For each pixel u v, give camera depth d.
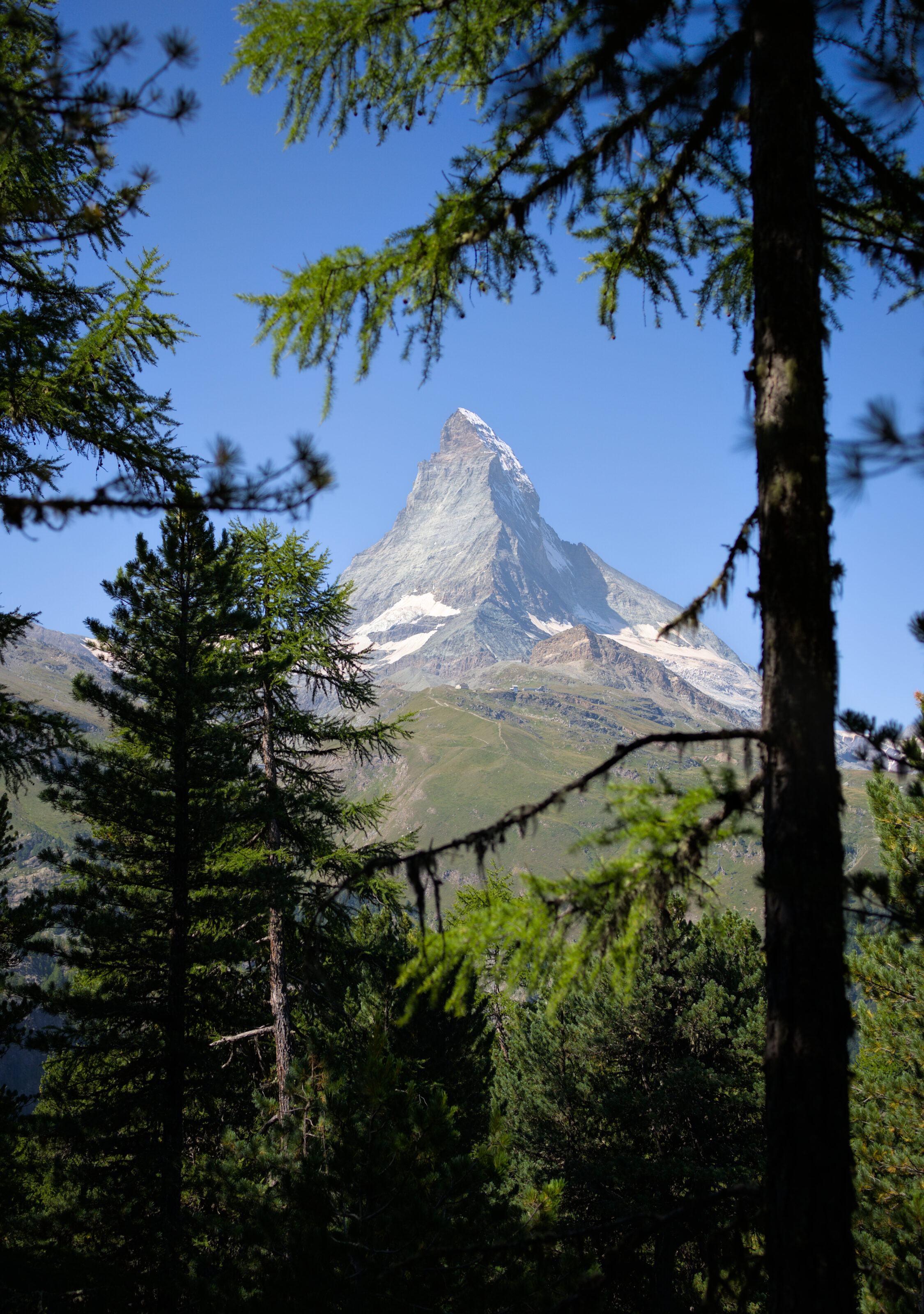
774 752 3.74
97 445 7.88
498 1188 8.83
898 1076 12.64
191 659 15.89
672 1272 16.36
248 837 15.67
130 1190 13.12
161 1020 14.22
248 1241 7.87
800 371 3.94
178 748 15.29
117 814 14.84
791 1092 3.53
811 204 4.16
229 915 14.13
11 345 7.05
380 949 15.62
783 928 3.64
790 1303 3.38
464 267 4.74
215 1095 14.35
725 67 4.43
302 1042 14.63
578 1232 4.33
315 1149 8.43
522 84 4.31
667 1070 20.00
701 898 3.79
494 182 4.57
